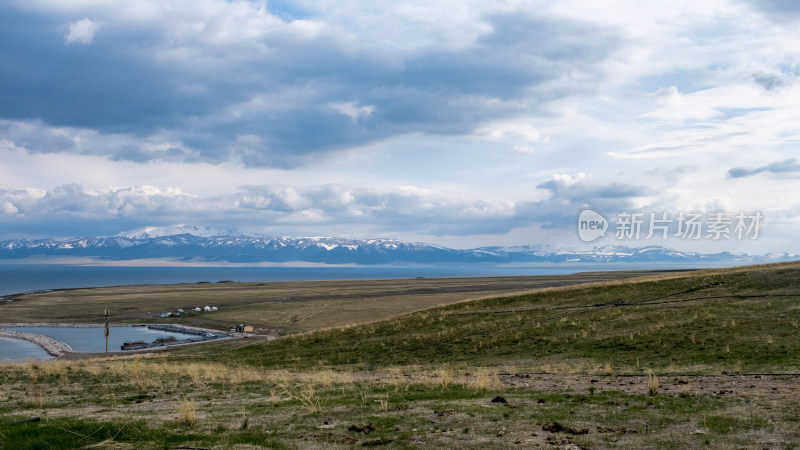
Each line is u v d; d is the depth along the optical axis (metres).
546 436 12.11
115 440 12.35
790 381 19.36
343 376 27.70
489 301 63.53
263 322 112.44
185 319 125.06
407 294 173.75
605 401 16.50
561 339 38.97
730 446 11.19
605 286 61.09
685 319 38.91
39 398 20.72
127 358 53.81
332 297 169.12
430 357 39.56
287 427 13.73
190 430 13.36
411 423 13.68
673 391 18.11
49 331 110.62
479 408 15.39
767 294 44.00
